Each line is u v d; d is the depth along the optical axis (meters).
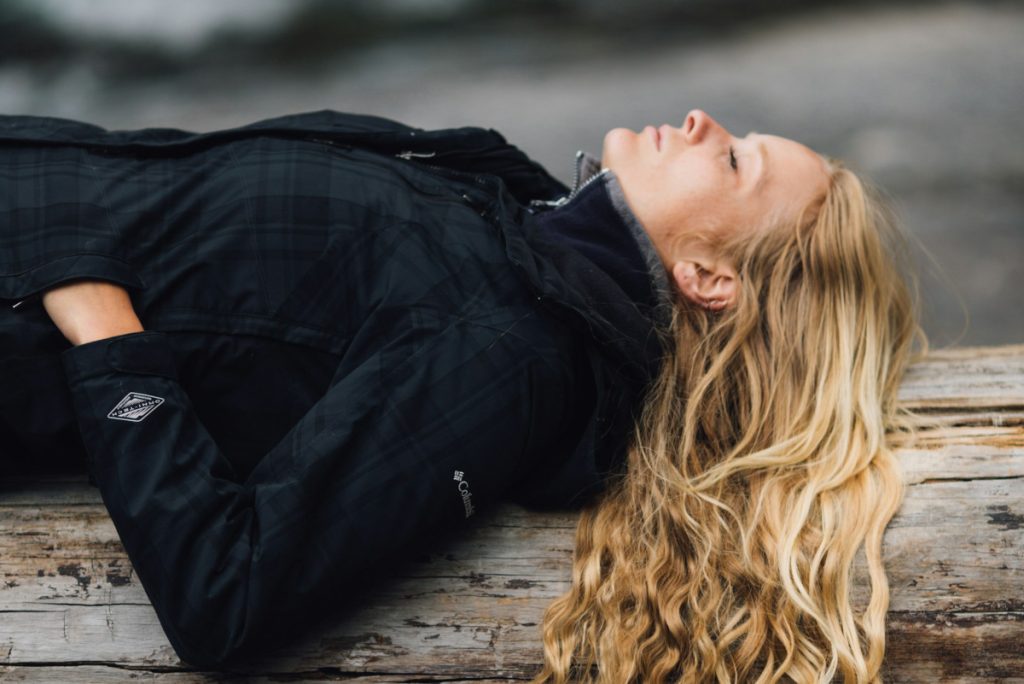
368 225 1.49
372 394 1.36
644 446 1.56
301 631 1.33
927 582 1.47
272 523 1.28
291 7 5.25
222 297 1.45
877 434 1.60
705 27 5.63
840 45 5.48
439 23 5.43
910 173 4.23
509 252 1.46
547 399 1.43
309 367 1.48
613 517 1.52
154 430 1.31
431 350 1.40
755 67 5.15
